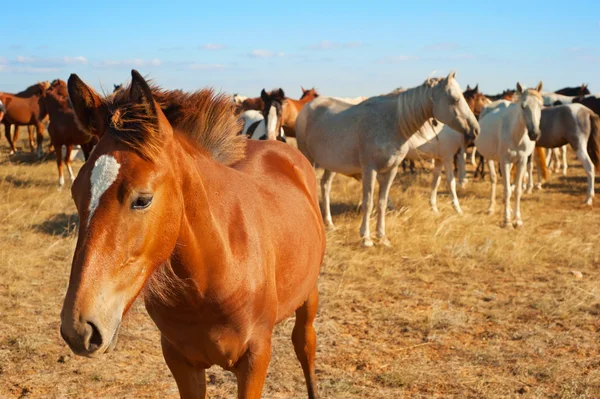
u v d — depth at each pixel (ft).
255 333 7.41
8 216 26.63
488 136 30.55
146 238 5.51
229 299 6.80
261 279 7.26
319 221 10.30
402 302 17.61
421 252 23.68
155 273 6.35
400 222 27.43
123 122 5.53
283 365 12.95
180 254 6.32
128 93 5.96
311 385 10.89
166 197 5.69
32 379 12.06
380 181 24.14
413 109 22.50
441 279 20.20
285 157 10.66
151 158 5.51
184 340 7.10
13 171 43.60
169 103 6.98
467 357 13.51
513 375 12.55
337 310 16.75
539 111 27.35
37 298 16.99
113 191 5.33
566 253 23.22
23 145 69.82
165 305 6.71
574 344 14.28
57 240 23.36
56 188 36.35
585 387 11.85
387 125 23.03
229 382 12.15
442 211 32.01
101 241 5.24
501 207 34.53
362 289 18.84
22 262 19.88
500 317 16.21
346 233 26.16
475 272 21.11
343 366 12.97
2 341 13.88
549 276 20.58
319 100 26.43
